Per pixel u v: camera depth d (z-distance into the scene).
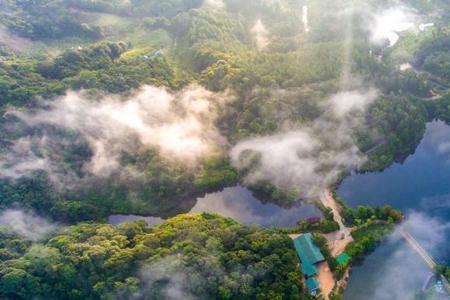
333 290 192.12
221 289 181.38
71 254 199.50
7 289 191.62
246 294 181.25
